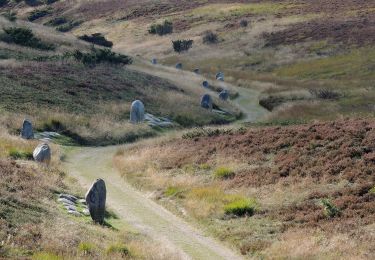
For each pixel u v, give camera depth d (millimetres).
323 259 20109
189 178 32594
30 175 27672
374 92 70125
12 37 79125
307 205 25844
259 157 33969
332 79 83625
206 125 58594
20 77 58125
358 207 24594
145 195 31219
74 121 48281
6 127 43188
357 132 33875
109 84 63188
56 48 82312
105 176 35562
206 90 75688
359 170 28578
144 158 38156
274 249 21734
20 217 20438
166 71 86562
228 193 29453
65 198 26234
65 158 40188
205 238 24375
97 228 22844
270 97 74062
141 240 22484
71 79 61531
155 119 55656
